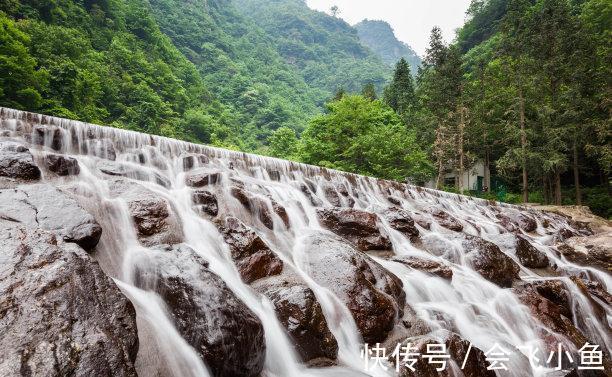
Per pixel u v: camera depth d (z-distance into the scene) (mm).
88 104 32406
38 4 40656
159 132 47375
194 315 3701
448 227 11609
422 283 6887
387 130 24328
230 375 3520
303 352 4402
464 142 33000
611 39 27344
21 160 5215
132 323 3168
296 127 85500
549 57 29406
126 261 4531
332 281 5637
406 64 48156
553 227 17031
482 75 35562
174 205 6254
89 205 5176
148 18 69312
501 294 7445
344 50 189625
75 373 2420
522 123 28578
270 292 4977
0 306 2584
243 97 90500
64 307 2816
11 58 23578
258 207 7414
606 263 11617
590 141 26875
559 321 6957
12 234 3359
